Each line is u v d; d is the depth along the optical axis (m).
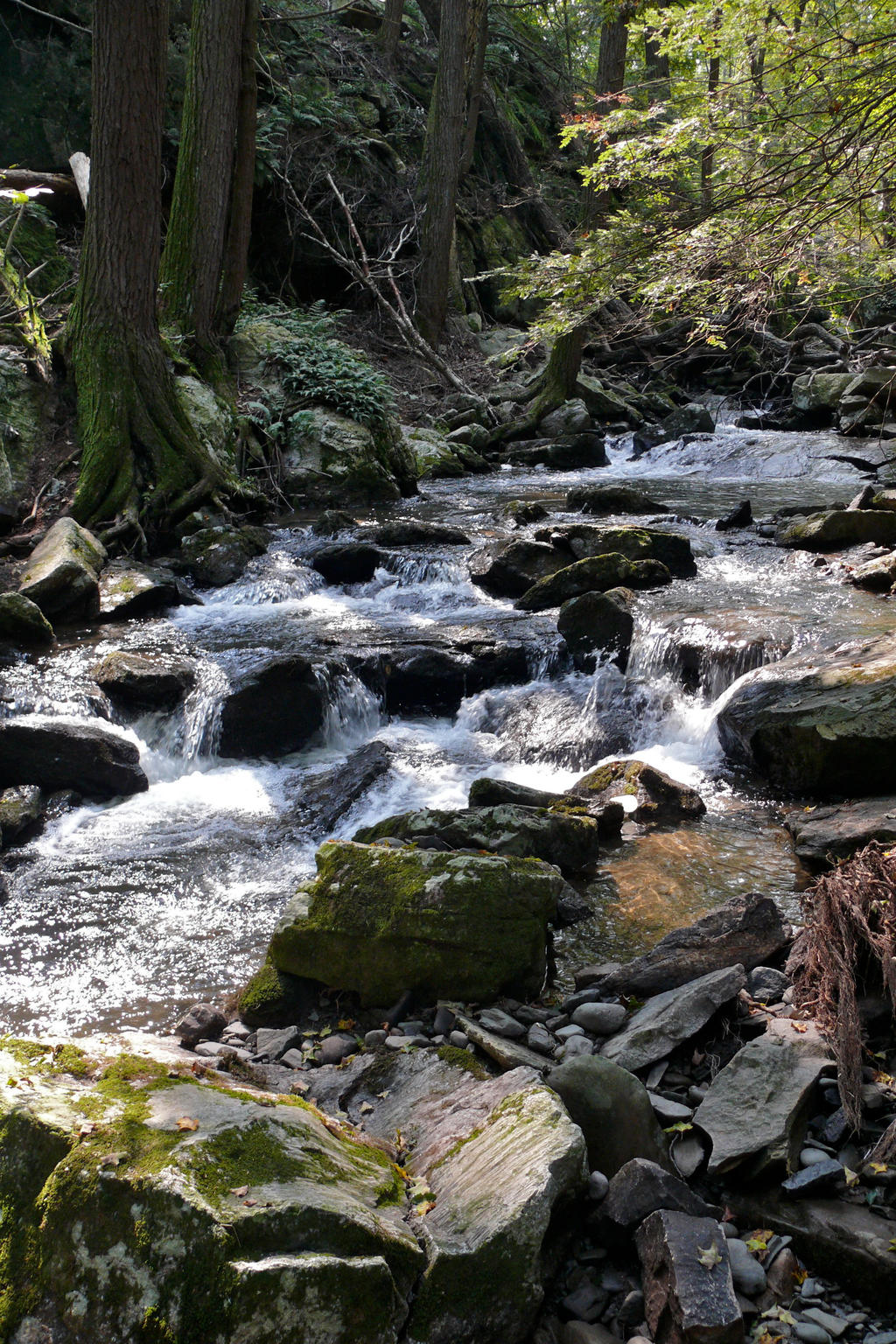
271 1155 2.60
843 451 16.05
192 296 14.03
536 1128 2.86
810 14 7.18
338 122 21.66
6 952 4.76
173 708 7.24
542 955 4.11
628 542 9.18
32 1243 2.46
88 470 10.75
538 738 7.09
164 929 4.95
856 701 5.92
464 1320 2.46
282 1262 2.27
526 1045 3.68
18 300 12.12
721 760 6.62
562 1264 2.76
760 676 6.55
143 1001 4.36
